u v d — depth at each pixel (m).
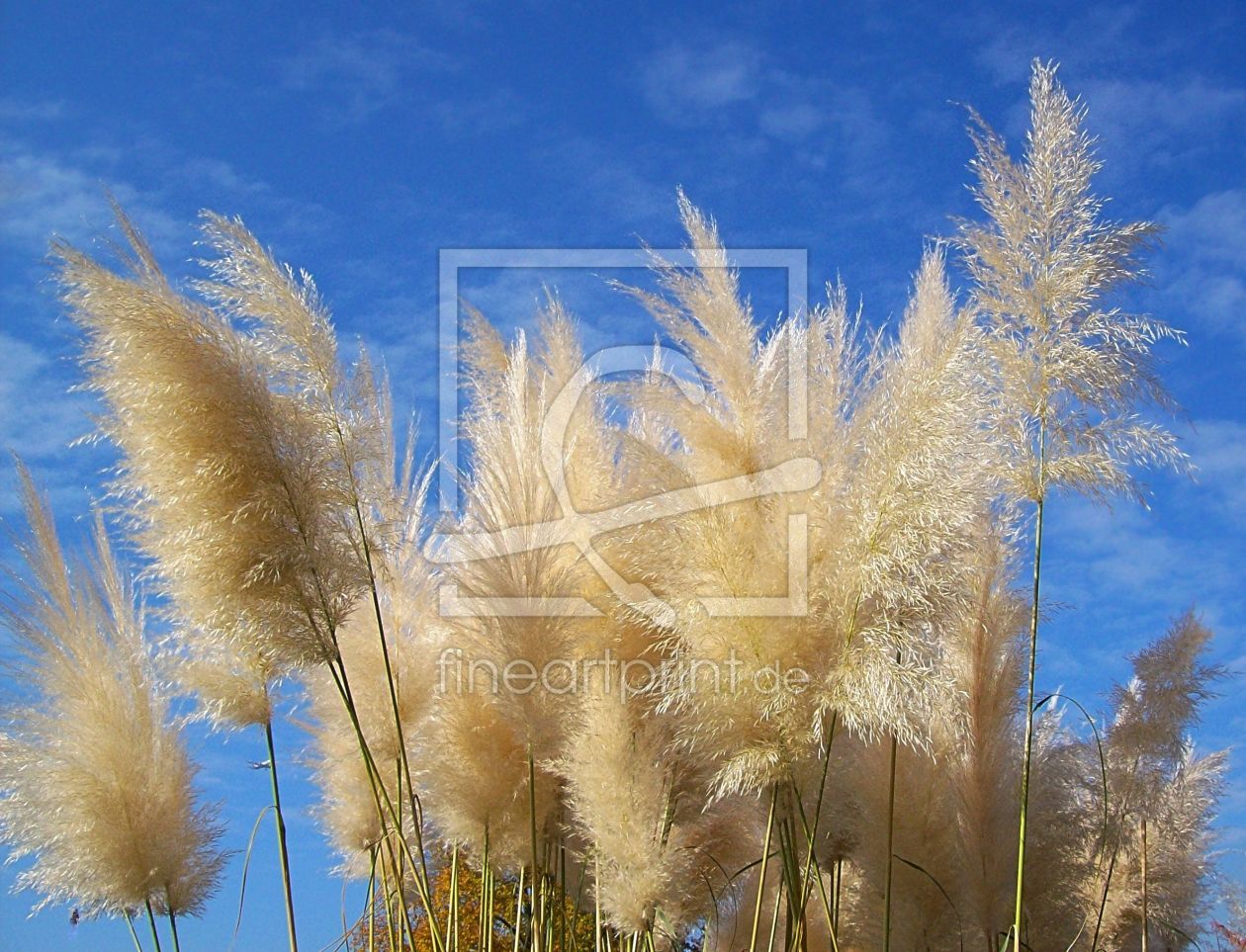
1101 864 2.68
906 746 2.55
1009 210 2.20
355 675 2.64
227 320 2.37
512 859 2.65
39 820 2.49
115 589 2.61
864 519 2.15
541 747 2.45
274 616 2.32
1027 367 2.16
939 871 2.54
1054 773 2.65
